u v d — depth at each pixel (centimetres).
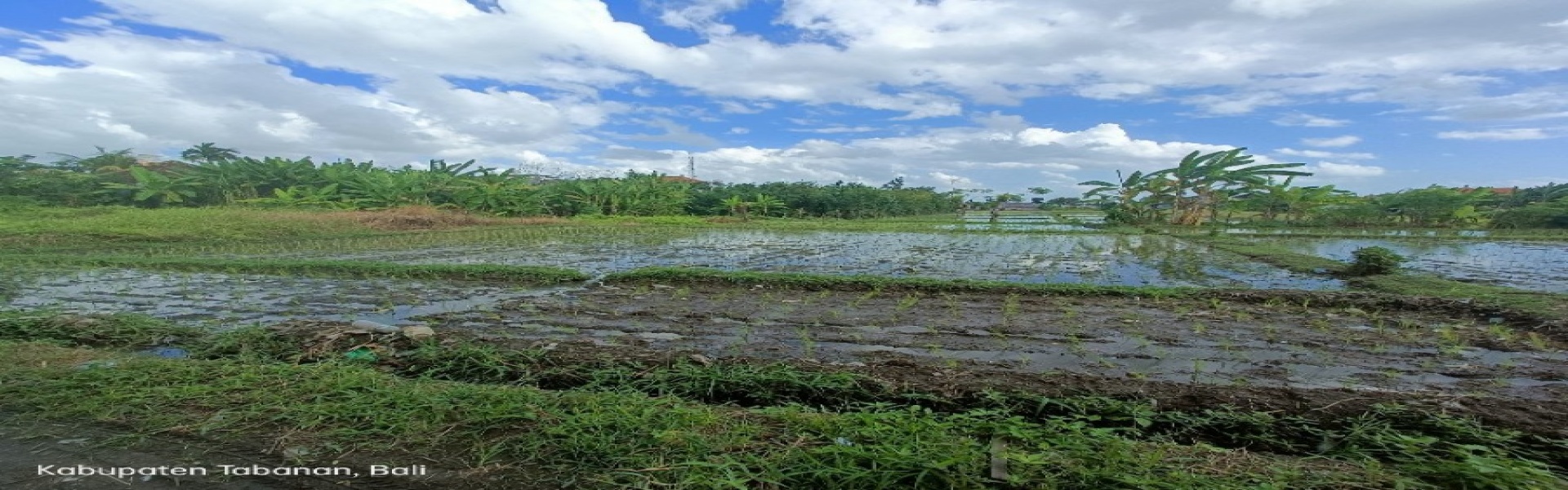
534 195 3300
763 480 293
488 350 542
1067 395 430
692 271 1037
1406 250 1727
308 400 387
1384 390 447
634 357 519
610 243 1892
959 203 6109
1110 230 2481
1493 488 288
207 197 3059
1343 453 359
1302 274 1209
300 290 961
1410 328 692
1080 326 716
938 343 643
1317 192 3112
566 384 488
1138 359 580
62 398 386
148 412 369
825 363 527
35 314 691
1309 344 629
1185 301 852
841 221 3488
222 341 583
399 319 762
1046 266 1354
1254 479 292
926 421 349
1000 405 419
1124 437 376
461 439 342
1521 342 616
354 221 2248
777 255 1574
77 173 3031
